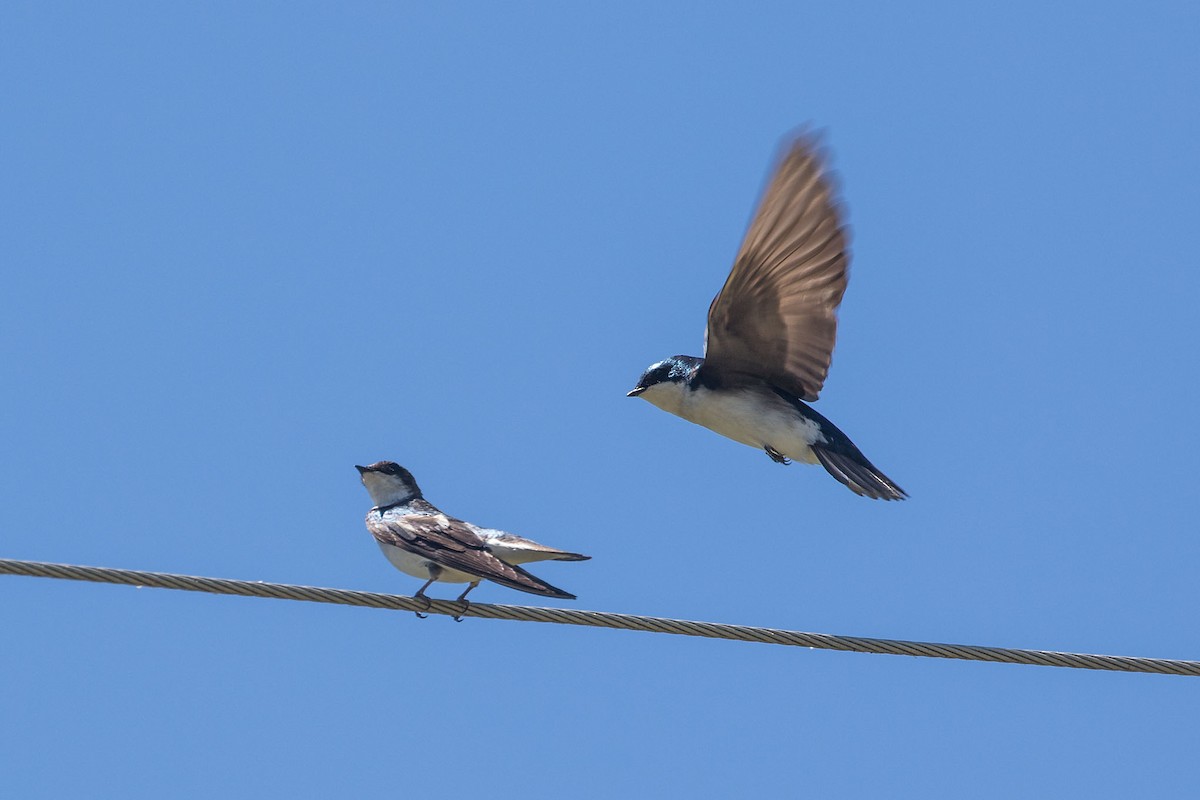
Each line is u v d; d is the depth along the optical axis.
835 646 12.66
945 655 12.51
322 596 12.91
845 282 14.92
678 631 12.77
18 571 11.75
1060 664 12.57
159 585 12.11
